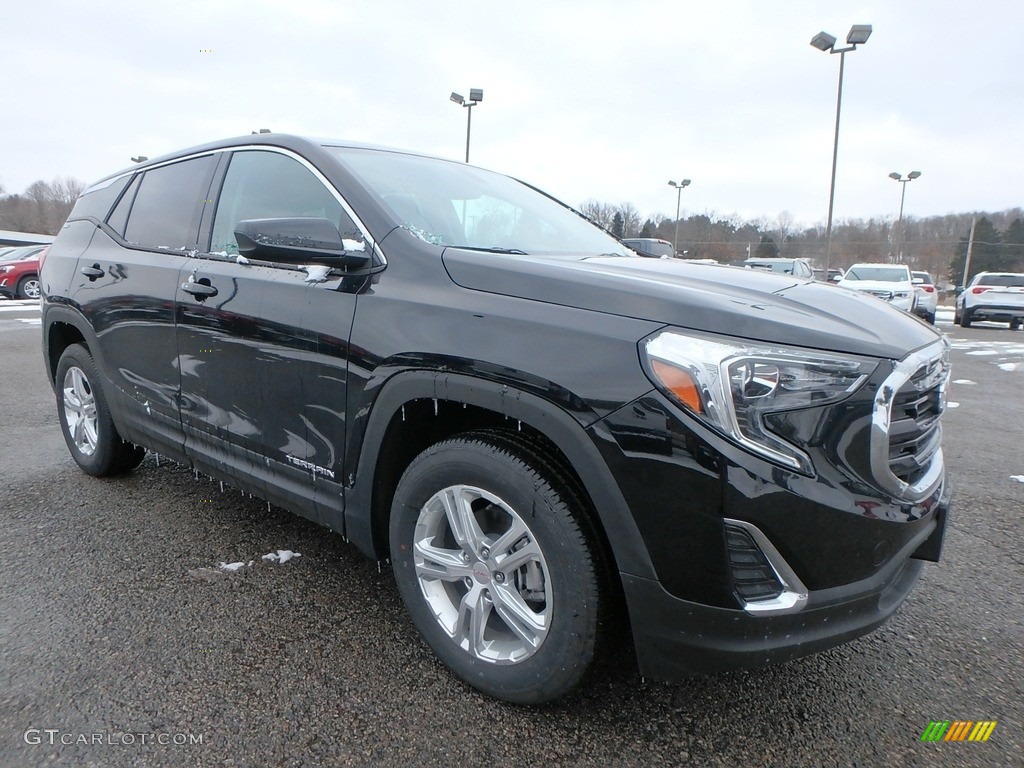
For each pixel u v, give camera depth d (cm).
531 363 184
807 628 174
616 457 172
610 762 185
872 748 193
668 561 171
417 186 273
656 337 173
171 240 318
